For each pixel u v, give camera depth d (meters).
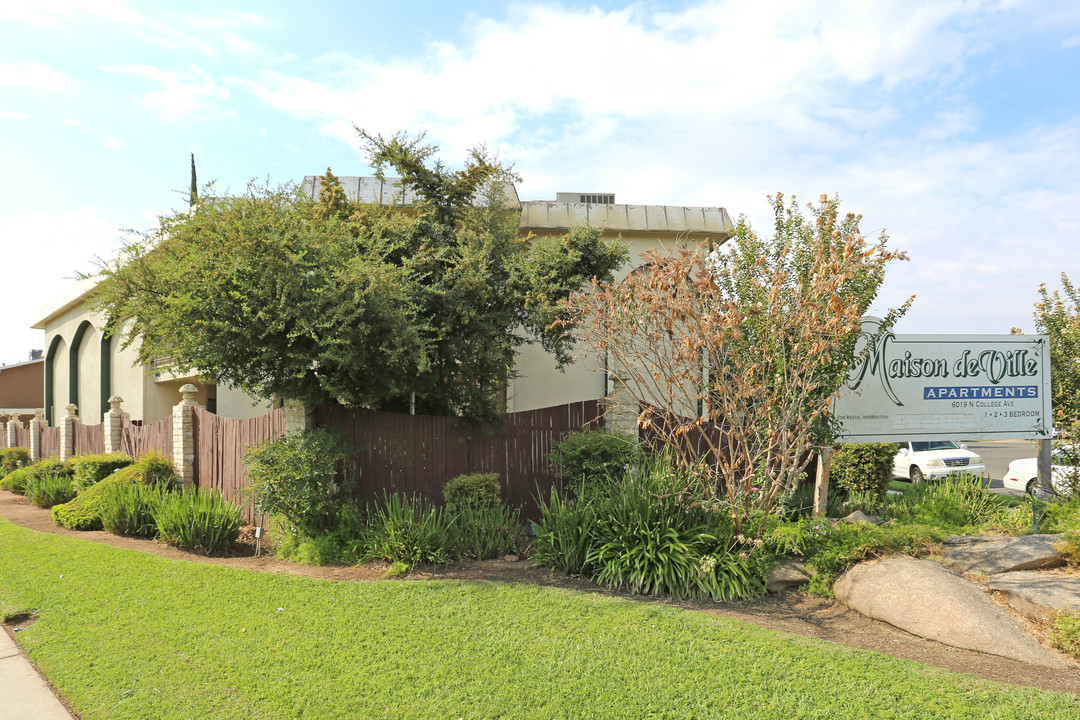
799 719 3.90
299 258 7.46
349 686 4.38
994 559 6.21
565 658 4.77
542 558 7.31
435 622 5.53
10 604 6.38
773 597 6.35
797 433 7.02
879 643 5.20
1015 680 4.47
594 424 9.89
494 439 9.73
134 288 8.12
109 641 5.27
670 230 13.11
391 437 9.39
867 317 8.12
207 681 4.49
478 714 3.99
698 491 6.98
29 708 4.22
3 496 16.12
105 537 9.70
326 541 7.93
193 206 8.26
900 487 10.78
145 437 13.99
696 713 3.98
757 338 7.16
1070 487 8.53
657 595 6.36
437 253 9.50
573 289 9.70
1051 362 8.88
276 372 8.32
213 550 8.60
